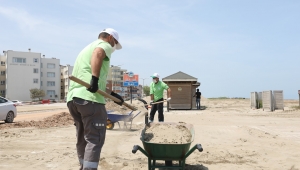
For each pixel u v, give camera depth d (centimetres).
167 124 638
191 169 579
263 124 1513
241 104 4278
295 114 2230
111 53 410
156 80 1150
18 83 9950
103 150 772
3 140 949
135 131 1220
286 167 610
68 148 809
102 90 402
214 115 2147
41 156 698
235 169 586
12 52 9875
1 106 1563
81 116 398
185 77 2898
